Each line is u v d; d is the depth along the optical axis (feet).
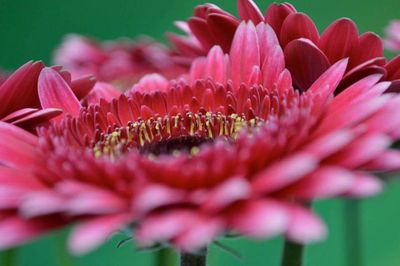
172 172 0.99
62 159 1.03
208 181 0.99
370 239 1.97
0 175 1.03
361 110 1.04
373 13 2.18
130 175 1.00
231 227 0.98
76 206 0.96
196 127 1.19
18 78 1.15
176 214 0.96
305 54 1.15
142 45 1.70
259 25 1.19
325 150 0.99
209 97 1.19
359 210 1.32
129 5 2.33
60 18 2.34
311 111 1.07
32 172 1.04
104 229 0.95
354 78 1.15
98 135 1.15
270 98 1.14
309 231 0.93
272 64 1.16
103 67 1.70
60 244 1.35
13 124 1.14
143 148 1.18
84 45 1.74
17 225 0.99
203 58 1.23
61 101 1.17
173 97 1.20
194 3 2.27
